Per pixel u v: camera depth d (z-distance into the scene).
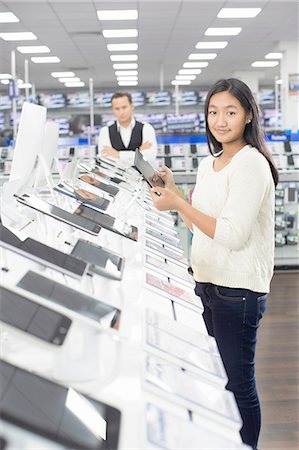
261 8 9.43
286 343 3.93
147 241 2.27
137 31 11.17
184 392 1.00
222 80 1.90
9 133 15.11
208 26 10.84
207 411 0.94
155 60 15.07
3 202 1.84
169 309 1.50
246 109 1.88
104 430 0.82
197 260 1.99
